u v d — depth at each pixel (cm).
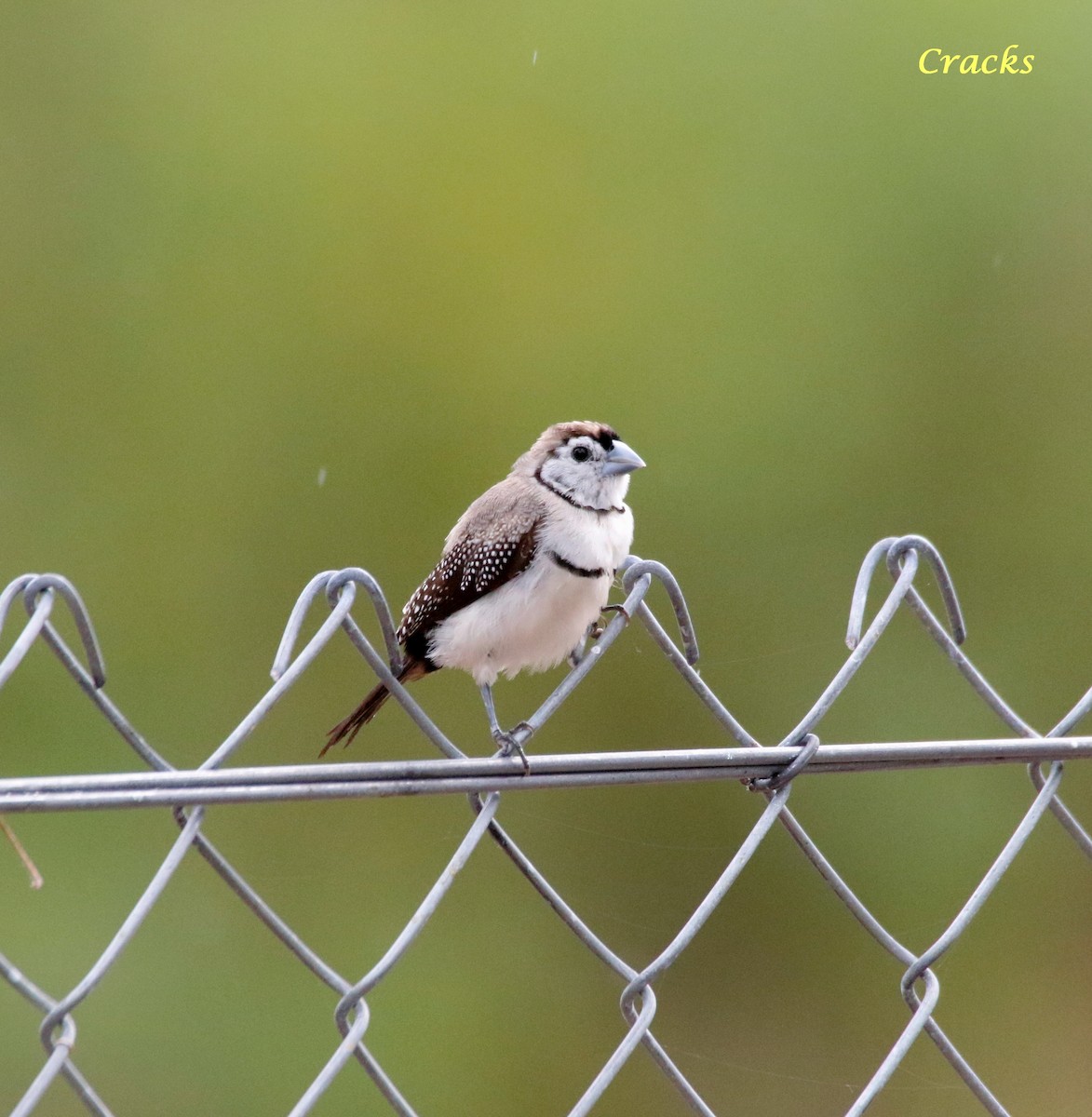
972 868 1202
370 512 1338
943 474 1342
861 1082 1106
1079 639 1324
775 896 1180
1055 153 1377
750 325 1353
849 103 1383
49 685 1241
